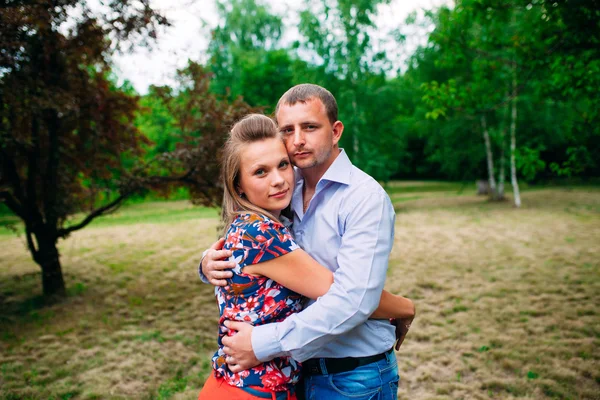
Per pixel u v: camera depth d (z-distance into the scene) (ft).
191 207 67.92
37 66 17.04
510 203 54.39
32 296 20.76
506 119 51.55
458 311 17.25
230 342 4.62
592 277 20.61
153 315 17.87
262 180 4.80
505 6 17.20
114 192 21.65
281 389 4.82
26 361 13.64
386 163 55.57
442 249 28.89
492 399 10.78
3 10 13.57
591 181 79.71
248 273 4.68
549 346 13.44
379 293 4.52
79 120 19.35
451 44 19.38
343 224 4.90
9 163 18.25
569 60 16.43
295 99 5.06
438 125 56.18
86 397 11.36
